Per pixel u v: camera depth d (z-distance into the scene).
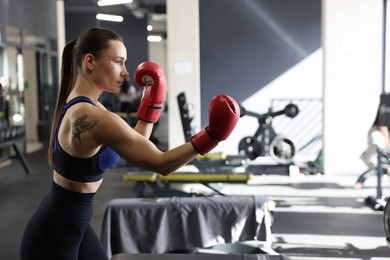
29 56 10.98
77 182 1.75
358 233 4.44
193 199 3.85
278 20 8.48
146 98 2.02
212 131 1.59
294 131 8.73
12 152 9.19
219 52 8.56
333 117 7.62
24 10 9.15
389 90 7.92
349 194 6.07
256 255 2.08
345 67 7.58
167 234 3.70
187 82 8.19
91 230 1.96
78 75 1.81
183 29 8.12
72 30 15.62
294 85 8.58
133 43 18.05
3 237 4.41
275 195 6.05
